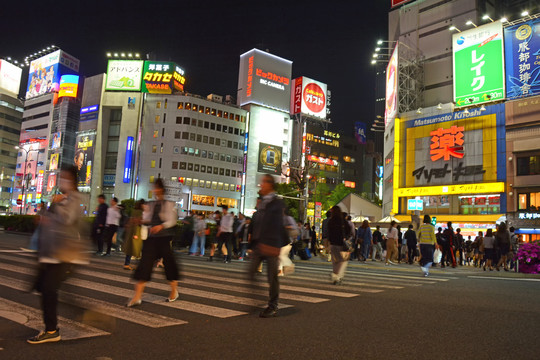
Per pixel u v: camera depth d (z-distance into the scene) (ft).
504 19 127.03
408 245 59.11
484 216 120.47
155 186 16.83
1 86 329.11
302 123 282.97
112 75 254.06
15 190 303.68
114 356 10.03
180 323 13.64
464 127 129.59
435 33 169.27
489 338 12.80
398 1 185.06
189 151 240.12
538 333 13.61
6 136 314.35
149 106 246.88
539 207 111.55
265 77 271.49
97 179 246.06
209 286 22.49
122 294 18.74
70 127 268.41
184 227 61.62
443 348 11.53
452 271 45.78
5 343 10.83
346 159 306.76
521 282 32.99
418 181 138.31
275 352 10.75
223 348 10.97
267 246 15.69
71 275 11.85
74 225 11.73
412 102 161.27
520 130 118.52
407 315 16.25
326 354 10.69
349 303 18.83
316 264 49.19
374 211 106.63
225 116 255.29
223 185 248.73
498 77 125.90
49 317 11.12
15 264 28.66
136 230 28.96
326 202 212.64
